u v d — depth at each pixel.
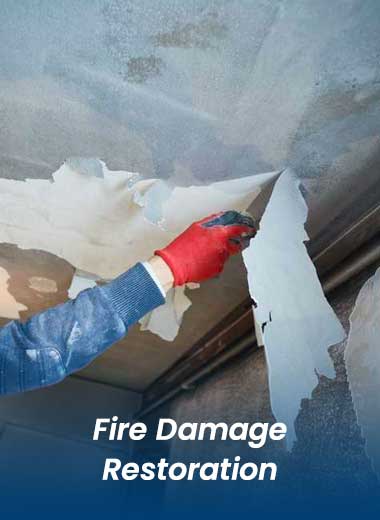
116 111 0.89
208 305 1.65
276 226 0.86
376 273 0.90
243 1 0.66
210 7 0.68
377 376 0.82
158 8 0.70
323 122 0.81
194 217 1.12
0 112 0.94
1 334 0.77
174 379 2.50
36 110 0.92
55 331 0.78
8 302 1.95
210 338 1.88
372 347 0.85
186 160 0.97
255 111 0.82
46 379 0.77
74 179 1.08
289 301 0.81
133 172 1.03
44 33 0.77
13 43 0.79
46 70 0.83
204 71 0.77
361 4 0.63
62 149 1.00
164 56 0.76
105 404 3.24
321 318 0.84
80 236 1.30
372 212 0.96
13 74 0.85
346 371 0.95
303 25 0.67
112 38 0.75
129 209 1.14
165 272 0.88
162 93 0.83
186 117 0.87
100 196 1.12
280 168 0.93
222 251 0.95
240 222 0.98
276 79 0.76
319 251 1.16
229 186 1.01
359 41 0.67
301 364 0.80
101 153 1.00
